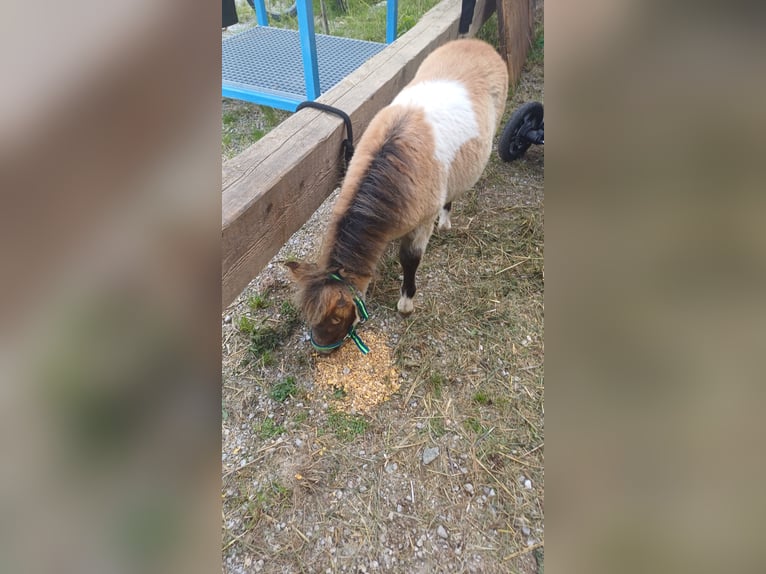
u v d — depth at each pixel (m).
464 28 3.85
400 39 3.26
